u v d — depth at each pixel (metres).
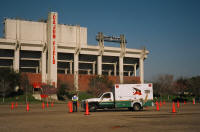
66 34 112.38
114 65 124.44
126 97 27.75
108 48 115.50
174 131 12.30
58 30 110.69
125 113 23.91
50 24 92.12
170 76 97.75
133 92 27.89
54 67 91.62
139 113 23.73
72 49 108.25
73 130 12.88
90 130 12.84
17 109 33.44
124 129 13.08
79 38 114.94
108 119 18.12
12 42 96.56
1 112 27.14
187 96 92.00
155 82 95.94
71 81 102.94
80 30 115.81
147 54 128.00
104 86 90.69
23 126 14.59
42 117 20.28
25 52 103.12
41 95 78.50
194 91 78.81
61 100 81.56
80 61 114.62
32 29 106.00
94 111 27.81
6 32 101.75
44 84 83.56
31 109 33.56
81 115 21.98
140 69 125.62
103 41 115.81
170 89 96.56
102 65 125.38
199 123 15.41
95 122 16.31
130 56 122.19
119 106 27.53
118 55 119.25
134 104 27.77
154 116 20.30
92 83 93.44
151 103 27.92
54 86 86.50
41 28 107.56
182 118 18.47
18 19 104.31
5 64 103.50
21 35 104.12
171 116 20.20
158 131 12.32
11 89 75.12
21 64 107.44
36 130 12.97
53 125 14.96
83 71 122.25
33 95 78.31
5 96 76.56
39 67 108.31
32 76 99.81
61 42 109.81
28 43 99.62
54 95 81.88
